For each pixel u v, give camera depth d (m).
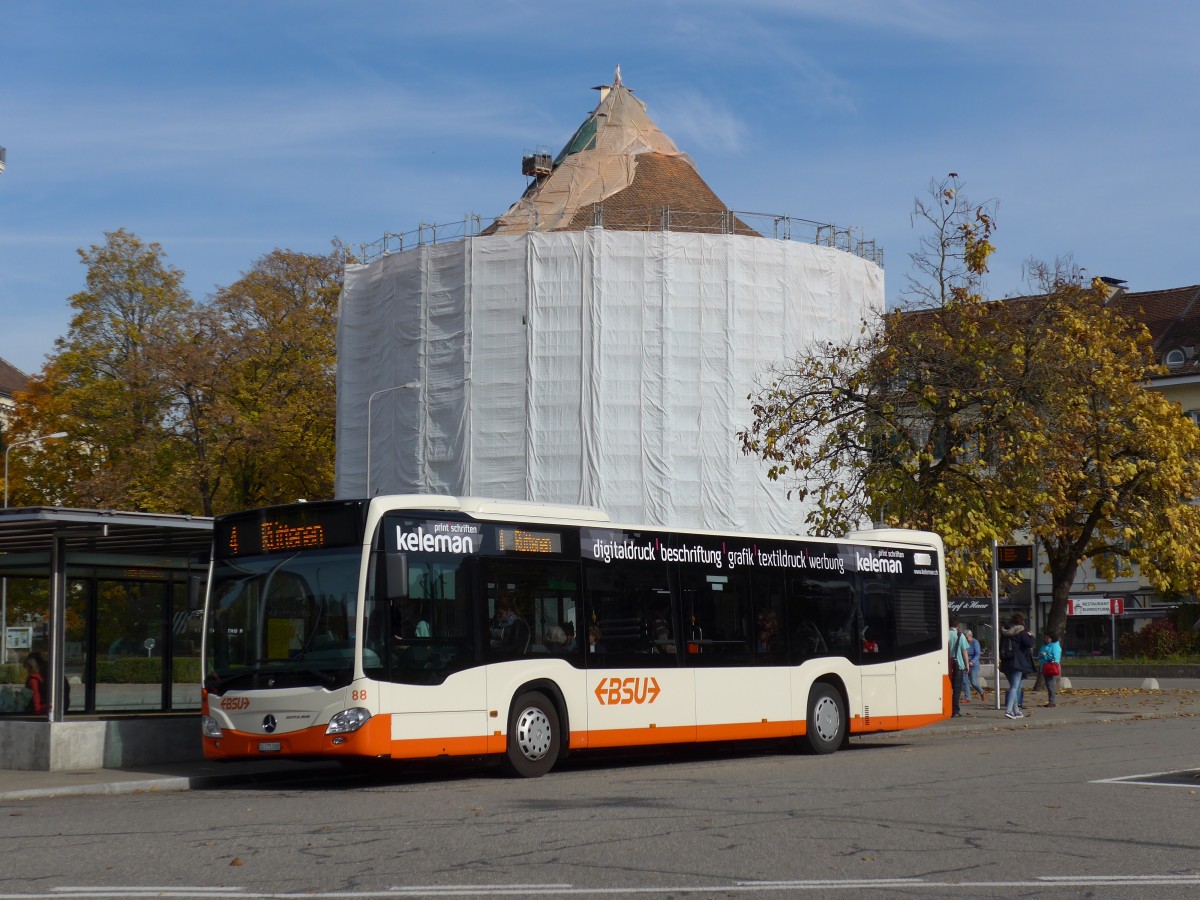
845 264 58.34
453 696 16.47
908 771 17.00
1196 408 62.41
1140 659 53.41
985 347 27.77
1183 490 34.66
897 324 28.80
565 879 9.05
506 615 17.20
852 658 21.69
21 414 57.19
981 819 12.00
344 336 60.22
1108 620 64.00
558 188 66.56
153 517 17.84
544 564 17.75
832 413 29.58
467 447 55.56
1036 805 13.02
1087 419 29.91
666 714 18.78
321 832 11.59
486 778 17.45
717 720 19.42
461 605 16.78
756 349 55.53
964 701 33.53
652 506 54.16
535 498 54.56
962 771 16.84
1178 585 35.59
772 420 30.11
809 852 10.16
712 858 9.90
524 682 17.20
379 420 58.56
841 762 18.92
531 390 54.97
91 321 57.59
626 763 20.12
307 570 16.36
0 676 20.05
